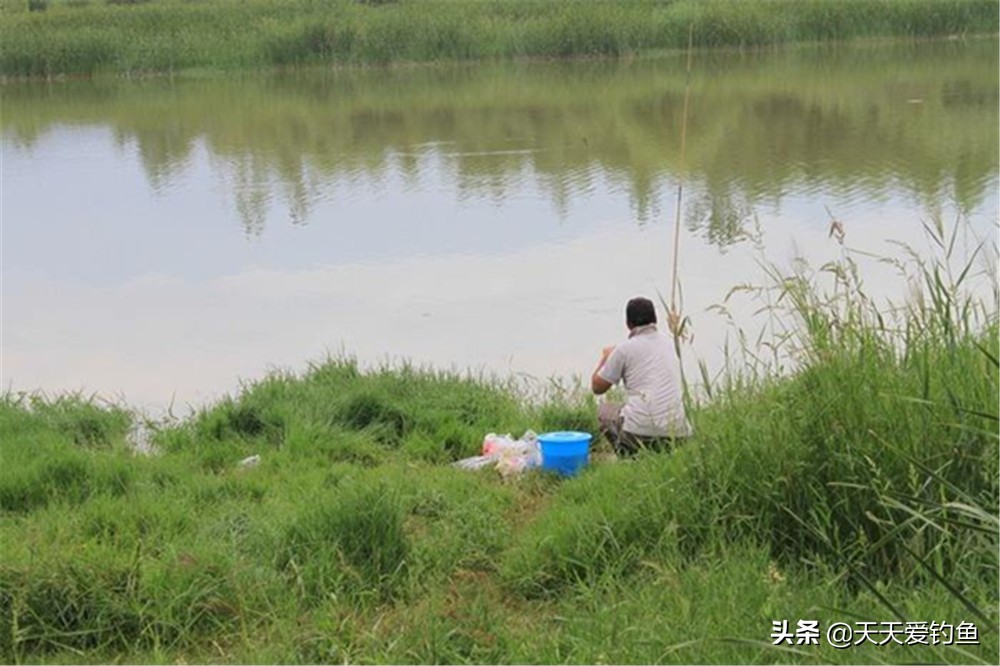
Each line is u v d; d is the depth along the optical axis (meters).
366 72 33.06
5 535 6.13
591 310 11.22
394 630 5.20
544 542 5.75
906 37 34.72
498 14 35.72
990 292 9.41
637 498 5.87
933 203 14.56
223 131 24.02
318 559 5.69
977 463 5.11
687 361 9.33
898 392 5.35
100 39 34.12
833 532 5.23
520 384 9.27
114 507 6.43
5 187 19.36
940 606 4.65
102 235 15.77
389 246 14.27
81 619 5.34
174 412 9.12
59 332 11.54
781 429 5.51
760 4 34.72
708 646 4.56
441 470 7.29
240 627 5.32
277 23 35.38
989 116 21.53
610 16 33.66
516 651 4.88
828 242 12.83
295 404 8.46
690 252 12.91
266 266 13.71
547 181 17.45
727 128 21.41
